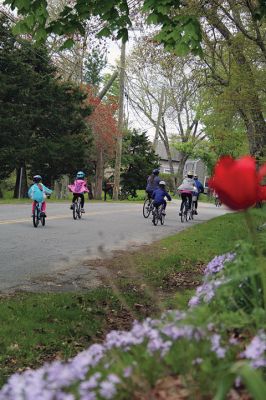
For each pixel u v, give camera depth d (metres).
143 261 9.22
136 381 1.64
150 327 2.00
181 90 20.67
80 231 14.25
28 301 6.46
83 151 35.38
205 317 1.96
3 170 33.75
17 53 32.41
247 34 13.71
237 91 15.80
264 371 1.77
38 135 35.59
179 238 12.59
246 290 2.61
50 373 1.64
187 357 1.73
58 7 25.48
